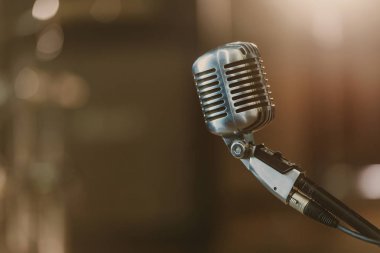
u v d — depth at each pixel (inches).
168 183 369.7
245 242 378.0
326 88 486.9
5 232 229.9
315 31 478.3
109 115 363.9
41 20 268.5
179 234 369.7
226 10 424.8
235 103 79.7
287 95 478.0
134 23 348.2
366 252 345.7
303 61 479.5
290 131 477.7
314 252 354.6
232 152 81.7
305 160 483.5
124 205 365.7
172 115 367.9
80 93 267.1
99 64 357.1
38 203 237.5
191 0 362.0
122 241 362.0
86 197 360.2
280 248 365.4
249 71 79.8
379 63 494.3
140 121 366.6
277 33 469.7
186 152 369.7
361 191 462.6
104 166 363.9
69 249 242.4
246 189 427.2
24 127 244.2
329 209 79.6
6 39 297.6
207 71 80.5
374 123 522.9
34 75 254.4
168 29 362.3
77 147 359.3
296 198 80.3
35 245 235.3
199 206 372.8
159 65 365.4
